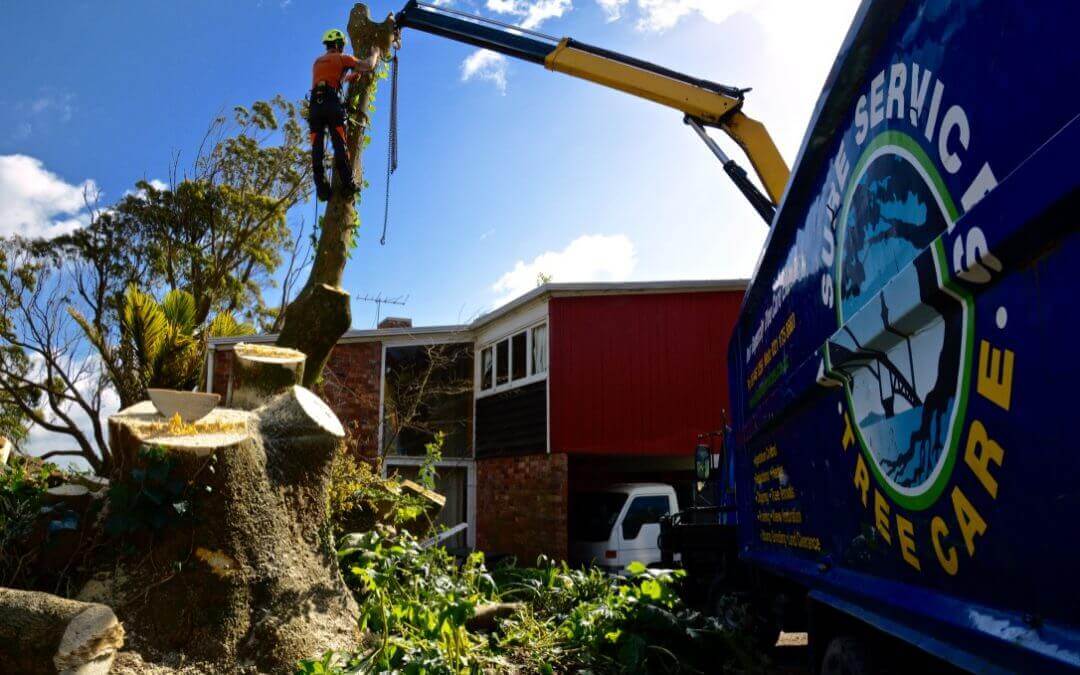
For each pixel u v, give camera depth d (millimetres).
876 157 2861
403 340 17203
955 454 2258
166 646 3910
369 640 4457
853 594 3277
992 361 2014
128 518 3988
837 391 3529
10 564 4164
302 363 5227
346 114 7332
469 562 6027
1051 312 1738
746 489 6473
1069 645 1711
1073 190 1570
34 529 4219
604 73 10445
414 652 4238
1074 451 1668
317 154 7289
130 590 3979
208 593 4039
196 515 4074
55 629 3465
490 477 16391
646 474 16469
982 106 2035
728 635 5504
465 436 18297
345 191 7227
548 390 14422
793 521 4613
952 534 2320
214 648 3967
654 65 10531
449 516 17516
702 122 10539
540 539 14188
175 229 28031
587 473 16125
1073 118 1609
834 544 3658
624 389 14492
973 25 2080
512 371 16094
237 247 29438
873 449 3016
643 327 14773
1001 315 1964
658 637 5367
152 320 17500
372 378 17000
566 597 6324
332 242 7102
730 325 14914
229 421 4461
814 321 3863
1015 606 1972
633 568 6316
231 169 29234
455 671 4223
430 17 10805
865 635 3402
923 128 2416
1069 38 1637
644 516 12469
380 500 7020
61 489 4441
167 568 4027
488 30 10812
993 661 2086
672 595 5852
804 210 4051
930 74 2361
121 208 27203
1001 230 1847
